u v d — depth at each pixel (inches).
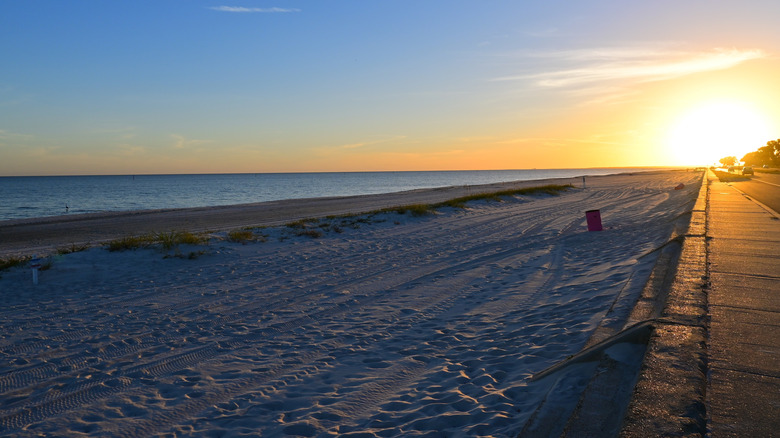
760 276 280.5
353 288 402.9
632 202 1325.0
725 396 131.3
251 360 242.2
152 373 228.7
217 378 219.3
